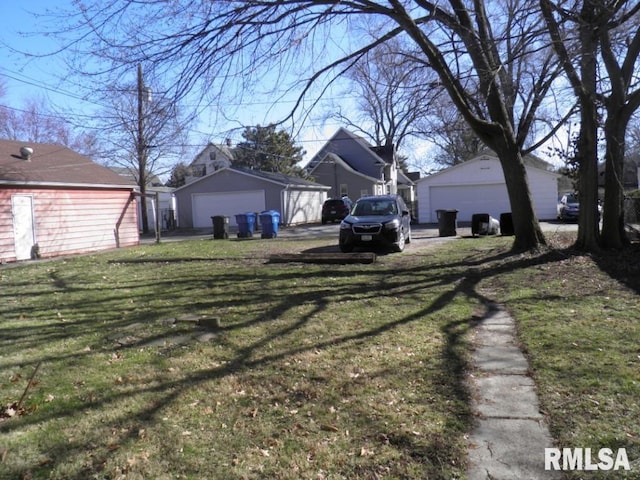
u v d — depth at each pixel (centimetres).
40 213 1603
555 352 486
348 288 857
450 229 1869
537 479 282
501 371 447
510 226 1775
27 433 352
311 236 2144
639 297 701
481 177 2700
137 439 340
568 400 379
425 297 768
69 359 517
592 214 1138
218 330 614
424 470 295
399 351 510
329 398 400
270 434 344
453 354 495
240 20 752
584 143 1129
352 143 4384
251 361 495
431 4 971
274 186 3108
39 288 976
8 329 648
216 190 3247
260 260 1290
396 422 355
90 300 830
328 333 584
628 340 511
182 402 399
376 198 1509
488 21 1059
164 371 473
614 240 1164
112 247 1891
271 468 301
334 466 302
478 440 327
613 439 320
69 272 1198
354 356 500
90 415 379
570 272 923
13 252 1510
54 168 1750
